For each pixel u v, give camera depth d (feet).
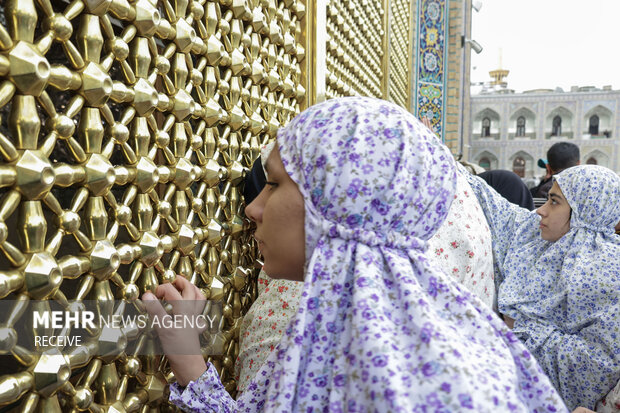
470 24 24.97
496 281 6.33
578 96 82.84
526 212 6.37
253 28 3.88
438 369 1.78
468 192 4.24
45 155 2.07
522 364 2.09
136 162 2.62
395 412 1.70
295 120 2.37
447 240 3.91
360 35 7.62
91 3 2.23
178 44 2.90
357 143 2.12
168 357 2.84
